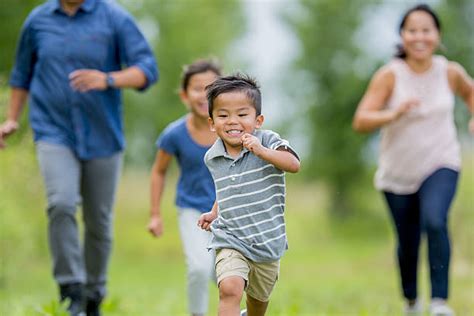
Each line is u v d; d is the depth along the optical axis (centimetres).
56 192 1584
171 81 6656
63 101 1620
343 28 8512
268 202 1130
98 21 1653
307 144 8931
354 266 5244
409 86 1812
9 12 3856
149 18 6675
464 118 7375
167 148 1603
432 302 1692
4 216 3048
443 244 1691
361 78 8450
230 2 7600
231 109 1120
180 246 6812
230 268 1112
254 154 1115
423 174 1773
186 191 1591
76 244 1599
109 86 1587
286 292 2964
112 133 1653
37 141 1625
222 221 1139
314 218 8731
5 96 2439
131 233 7050
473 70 7938
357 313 2289
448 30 7856
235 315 1098
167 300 2494
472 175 4388
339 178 8794
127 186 7738
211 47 6831
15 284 3344
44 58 1633
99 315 1714
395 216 1833
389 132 1798
